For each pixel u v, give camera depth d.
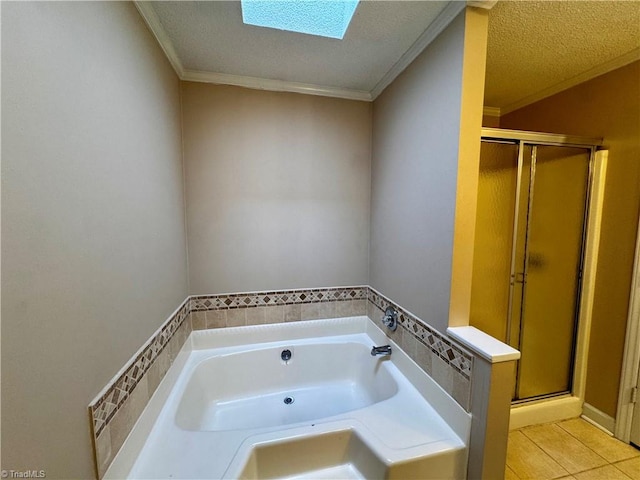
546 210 1.76
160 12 1.16
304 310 2.01
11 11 0.53
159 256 1.29
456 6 1.09
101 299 0.82
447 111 1.18
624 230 1.63
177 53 1.48
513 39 1.39
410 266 1.49
